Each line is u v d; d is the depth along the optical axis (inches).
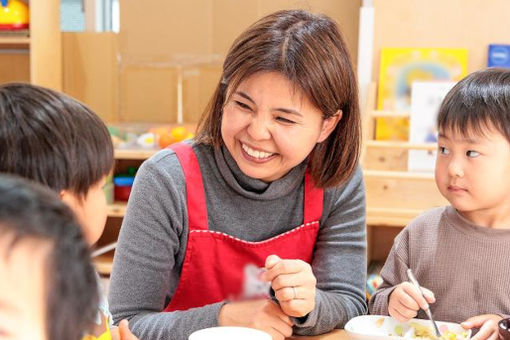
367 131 91.3
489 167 42.3
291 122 41.0
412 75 97.6
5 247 13.5
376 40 98.5
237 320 41.6
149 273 44.4
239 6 117.5
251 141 41.5
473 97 42.4
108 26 129.1
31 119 28.6
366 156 93.8
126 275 44.1
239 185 45.9
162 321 42.6
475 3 95.9
